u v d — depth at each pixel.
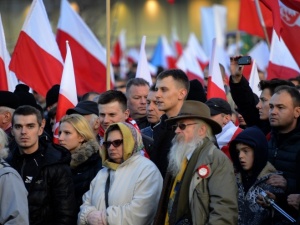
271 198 9.09
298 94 9.84
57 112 12.60
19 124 10.06
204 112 8.99
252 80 13.98
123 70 35.28
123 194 9.50
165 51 30.42
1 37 13.84
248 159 9.36
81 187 10.50
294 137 9.73
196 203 8.66
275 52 13.80
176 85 10.02
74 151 10.69
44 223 9.87
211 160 8.71
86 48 16.31
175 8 80.06
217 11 29.19
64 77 12.71
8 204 9.19
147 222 9.45
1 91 12.31
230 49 33.34
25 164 10.09
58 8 39.41
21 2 46.78
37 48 14.16
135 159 9.67
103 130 11.78
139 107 12.64
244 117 11.46
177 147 8.98
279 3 14.29
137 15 78.81
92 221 9.48
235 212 8.60
